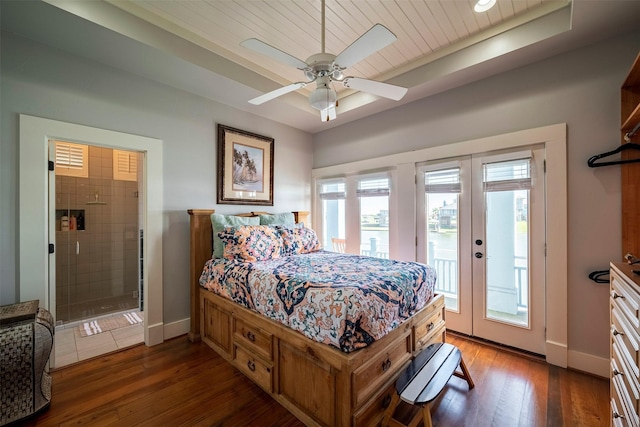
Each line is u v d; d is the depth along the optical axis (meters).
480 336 2.73
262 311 2.02
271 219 3.40
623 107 2.00
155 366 2.29
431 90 2.90
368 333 1.57
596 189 2.12
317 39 2.44
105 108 2.38
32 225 2.04
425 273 2.24
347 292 1.57
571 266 2.22
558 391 1.94
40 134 2.06
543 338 2.39
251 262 2.51
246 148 3.45
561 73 2.27
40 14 1.77
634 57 1.99
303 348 1.69
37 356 1.71
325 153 4.18
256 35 2.38
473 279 2.77
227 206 3.29
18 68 1.99
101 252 3.79
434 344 1.97
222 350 2.45
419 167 3.14
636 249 1.98
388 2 1.99
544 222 2.37
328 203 4.16
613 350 1.48
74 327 3.10
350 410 1.45
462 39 2.46
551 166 2.29
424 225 3.10
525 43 2.16
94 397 1.89
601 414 1.71
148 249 2.65
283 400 1.82
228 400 1.88
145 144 2.61
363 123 3.69
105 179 3.83
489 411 1.76
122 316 3.45
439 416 1.72
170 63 2.37
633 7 1.75
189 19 2.19
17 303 1.95
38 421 1.67
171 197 2.81
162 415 1.73
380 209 3.54
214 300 2.55
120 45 2.11
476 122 2.71
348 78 1.86
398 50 2.60
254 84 2.86
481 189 2.71
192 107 2.96
